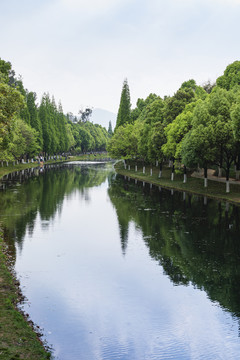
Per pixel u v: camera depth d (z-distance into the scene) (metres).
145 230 29.23
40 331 13.76
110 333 13.88
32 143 105.62
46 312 15.28
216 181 53.56
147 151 73.31
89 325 14.40
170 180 63.25
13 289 16.94
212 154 44.50
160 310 15.84
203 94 73.25
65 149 154.88
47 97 137.50
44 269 20.19
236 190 46.22
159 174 68.81
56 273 19.69
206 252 23.56
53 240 25.98
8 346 11.41
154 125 72.62
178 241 26.05
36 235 27.16
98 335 13.70
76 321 14.66
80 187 57.97
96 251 23.69
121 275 19.62
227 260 22.08
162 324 14.68
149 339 13.58
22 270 19.91
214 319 15.13
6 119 28.59
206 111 44.50
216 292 17.64
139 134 82.62
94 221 32.41
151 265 21.20
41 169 100.56
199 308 16.05
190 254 23.14
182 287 18.17
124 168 98.81
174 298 16.98
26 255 22.47
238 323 14.83
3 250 22.89
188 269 20.55
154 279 19.14
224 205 40.03
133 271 20.23
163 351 12.78
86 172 92.81
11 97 30.05
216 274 19.84
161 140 62.62
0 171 81.50
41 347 12.15
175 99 65.25
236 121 35.84
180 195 48.69
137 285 18.36
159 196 47.94
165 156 64.44
